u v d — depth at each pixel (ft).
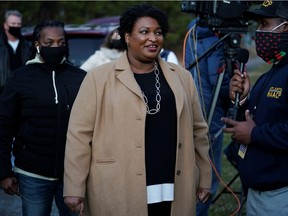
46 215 11.45
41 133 10.93
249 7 13.23
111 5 66.33
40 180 11.07
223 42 12.83
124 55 9.71
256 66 73.82
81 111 9.53
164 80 9.68
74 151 9.48
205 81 13.92
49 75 11.16
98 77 9.56
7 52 21.16
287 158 9.12
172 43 69.00
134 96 9.30
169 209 9.63
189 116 9.69
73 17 63.41
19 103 11.06
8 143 11.09
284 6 9.38
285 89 9.05
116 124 9.25
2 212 16.61
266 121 9.28
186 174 9.68
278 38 9.41
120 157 9.25
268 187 9.26
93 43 24.08
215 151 14.15
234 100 10.44
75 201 9.34
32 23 59.00
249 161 9.55
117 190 9.26
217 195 17.39
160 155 9.40
